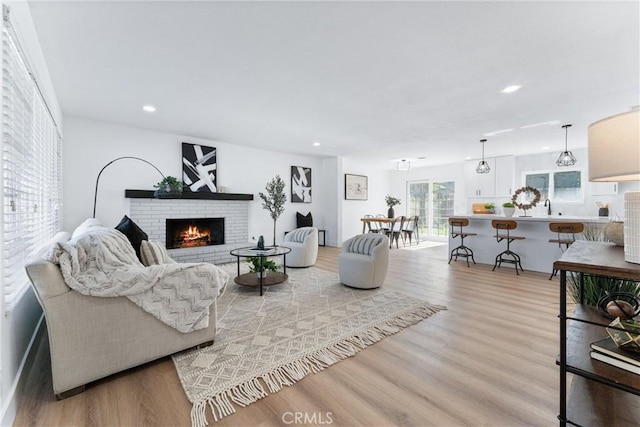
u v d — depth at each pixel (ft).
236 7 5.86
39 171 7.82
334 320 8.66
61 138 12.34
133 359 5.87
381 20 6.26
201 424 4.61
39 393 5.32
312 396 5.30
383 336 7.65
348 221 27.09
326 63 8.18
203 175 17.65
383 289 11.94
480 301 10.47
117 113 12.71
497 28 6.51
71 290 5.23
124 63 8.21
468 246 18.04
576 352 3.81
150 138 15.65
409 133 15.98
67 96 10.71
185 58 7.92
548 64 8.16
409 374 5.97
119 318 5.69
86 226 9.34
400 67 8.39
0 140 4.36
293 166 22.79
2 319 4.42
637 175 3.50
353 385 5.61
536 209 21.74
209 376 5.84
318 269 15.62
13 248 5.44
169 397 5.25
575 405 3.96
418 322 8.60
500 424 4.58
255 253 11.82
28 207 6.56
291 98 10.81
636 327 3.33
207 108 11.96
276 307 9.75
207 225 18.38
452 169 27.30
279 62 8.13
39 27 6.51
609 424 3.58
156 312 6.07
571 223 13.28
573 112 12.25
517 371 6.04
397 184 31.50
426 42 7.10
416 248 23.79
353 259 11.96
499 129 14.98
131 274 5.78
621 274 2.97
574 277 6.06
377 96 10.57
